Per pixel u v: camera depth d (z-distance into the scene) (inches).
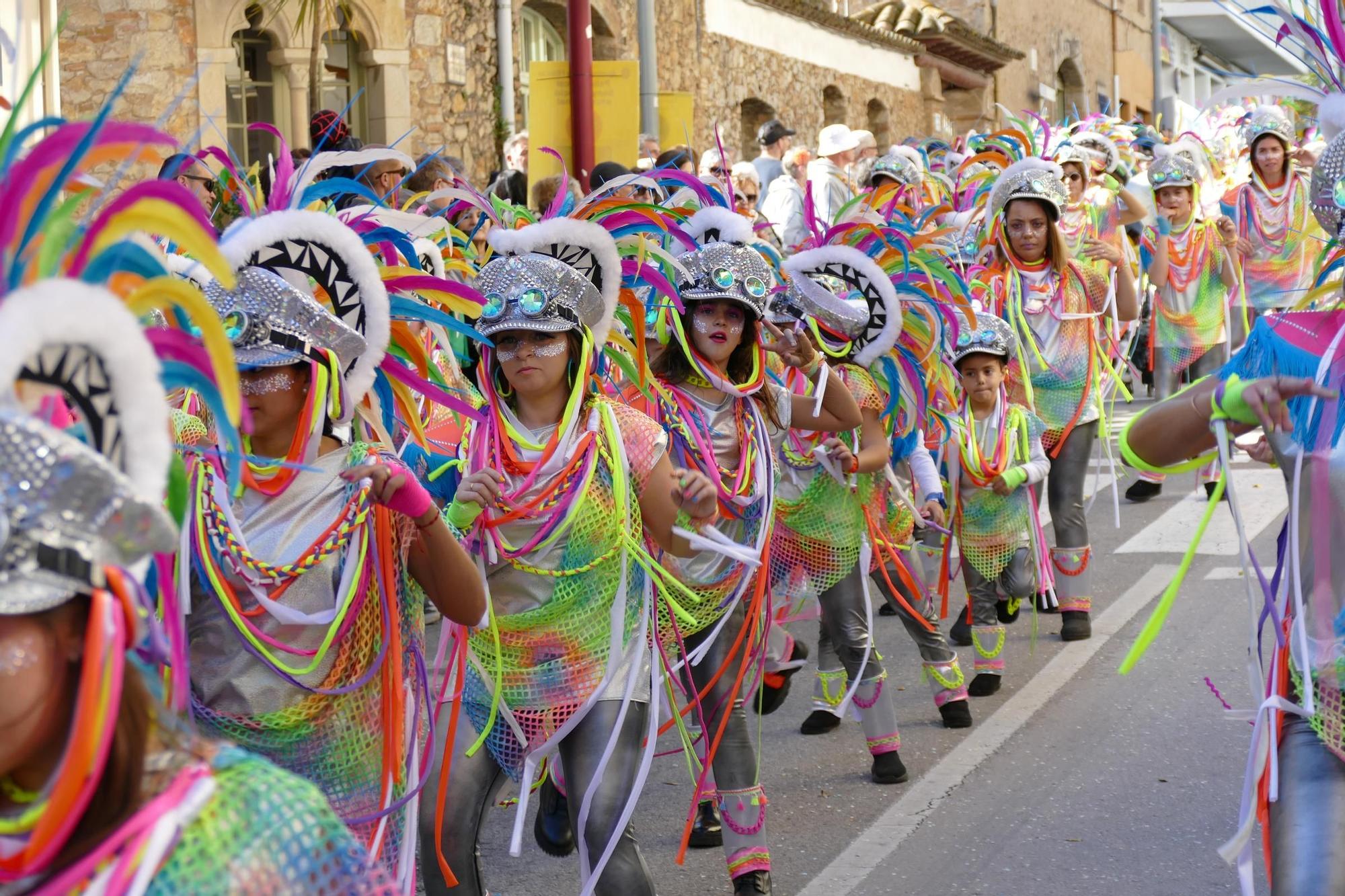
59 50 471.8
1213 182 556.1
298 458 124.3
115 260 71.9
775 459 190.9
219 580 121.0
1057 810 203.0
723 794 177.3
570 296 150.1
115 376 63.9
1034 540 271.4
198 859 66.9
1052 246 304.2
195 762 69.0
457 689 147.2
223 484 122.3
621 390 191.3
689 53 754.2
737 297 183.5
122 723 66.8
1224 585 327.0
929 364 238.5
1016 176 306.3
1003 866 184.7
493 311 149.0
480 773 147.7
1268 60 2076.8
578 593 147.6
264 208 137.7
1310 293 125.8
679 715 165.8
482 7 596.7
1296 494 116.7
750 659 184.9
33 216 70.2
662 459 153.2
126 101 476.4
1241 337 459.8
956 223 363.3
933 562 308.5
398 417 148.8
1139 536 383.9
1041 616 315.0
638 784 147.4
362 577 123.7
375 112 555.2
